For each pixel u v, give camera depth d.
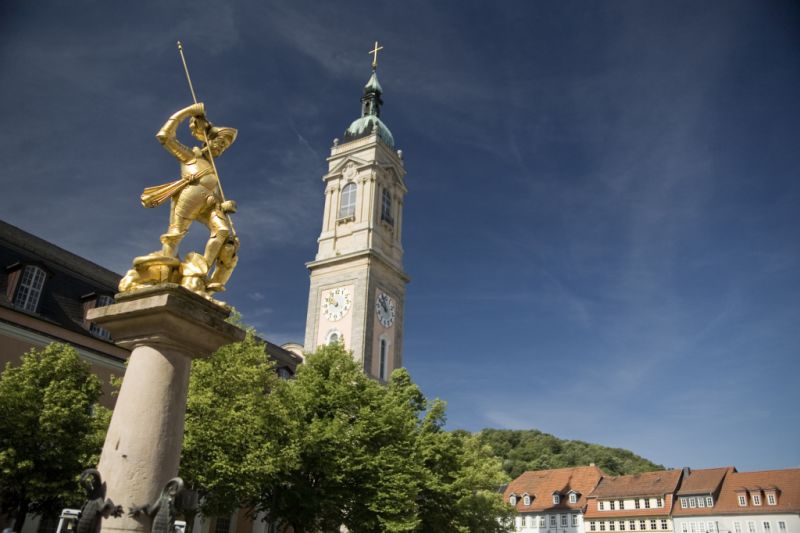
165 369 9.62
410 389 45.81
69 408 26.25
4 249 37.09
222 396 28.41
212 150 11.70
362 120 73.94
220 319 10.30
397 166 73.25
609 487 92.00
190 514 26.47
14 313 34.69
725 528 78.81
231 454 26.64
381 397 38.34
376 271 64.75
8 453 24.14
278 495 31.62
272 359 56.19
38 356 29.84
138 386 9.45
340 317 62.91
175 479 8.79
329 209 69.62
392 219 70.31
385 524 31.88
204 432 25.98
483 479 49.69
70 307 39.19
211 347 10.22
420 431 43.59
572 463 135.38
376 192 68.75
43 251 39.84
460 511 41.09
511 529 59.06
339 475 32.06
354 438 33.88
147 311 9.55
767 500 78.19
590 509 90.38
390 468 34.34
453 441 44.12
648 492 86.50
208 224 11.18
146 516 8.75
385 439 36.34
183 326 9.72
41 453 25.17
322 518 33.09
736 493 80.62
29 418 25.36
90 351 37.72
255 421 27.89
